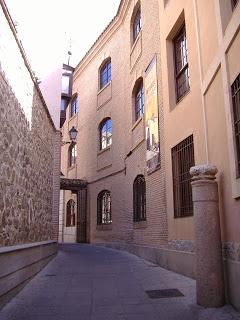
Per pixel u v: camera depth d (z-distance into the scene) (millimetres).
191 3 8930
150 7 13305
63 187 21891
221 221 6254
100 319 5262
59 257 13242
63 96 18500
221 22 6395
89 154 22469
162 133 11188
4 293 5785
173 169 9953
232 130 5691
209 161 7164
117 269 10086
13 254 6332
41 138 10195
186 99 9062
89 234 21391
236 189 5426
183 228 8938
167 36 10953
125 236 15844
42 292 7059
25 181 7789
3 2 5461
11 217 6504
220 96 6461
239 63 5504
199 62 7984
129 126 16094
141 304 6070
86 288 7461
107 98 20438
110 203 18812
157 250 10891
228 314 5219
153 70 12328
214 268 5742
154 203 11648
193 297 6352
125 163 16547
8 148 6145
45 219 11398
